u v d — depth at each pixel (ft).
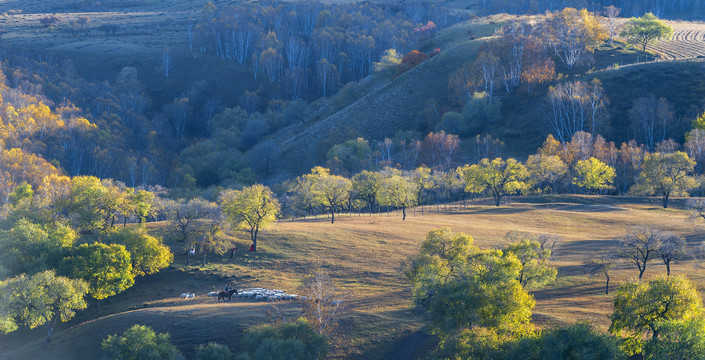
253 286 250.16
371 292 238.07
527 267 210.79
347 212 484.33
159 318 202.39
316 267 276.00
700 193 446.60
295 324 170.81
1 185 449.48
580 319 185.78
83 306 219.20
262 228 316.81
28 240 271.28
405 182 404.77
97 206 328.70
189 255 302.66
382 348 181.57
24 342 216.33
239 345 178.40
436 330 175.01
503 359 146.72
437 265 207.82
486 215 396.37
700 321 143.13
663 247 227.20
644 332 162.81
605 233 332.80
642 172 428.97
